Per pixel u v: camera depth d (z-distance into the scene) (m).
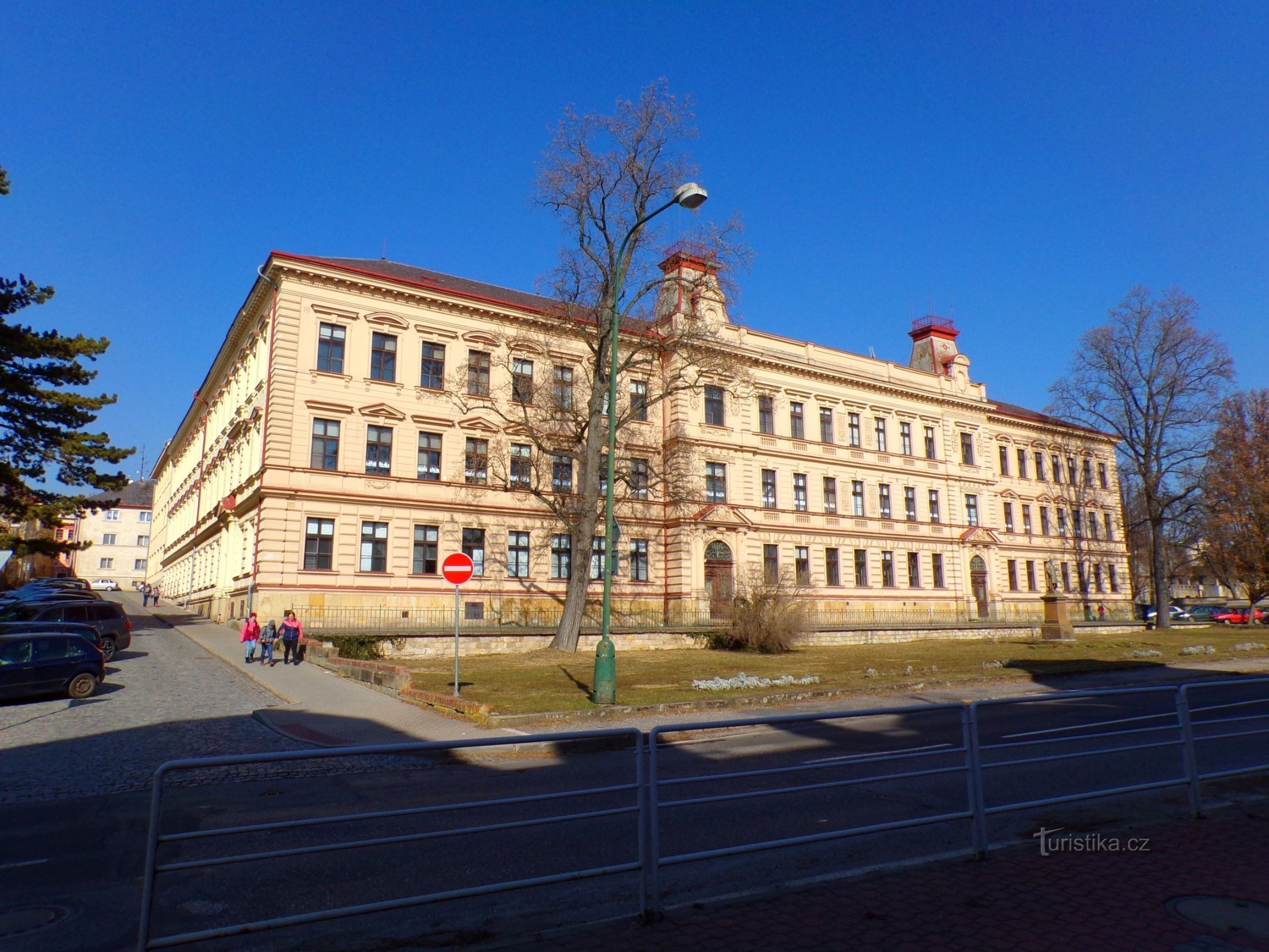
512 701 16.81
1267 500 44.78
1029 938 4.67
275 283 33.09
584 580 29.77
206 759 4.39
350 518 32.69
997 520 56.16
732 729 14.46
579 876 5.00
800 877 6.06
